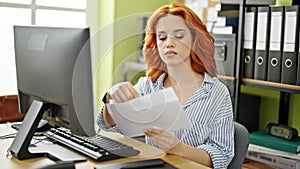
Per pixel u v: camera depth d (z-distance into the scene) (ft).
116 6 9.84
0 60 9.21
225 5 8.36
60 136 5.19
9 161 4.43
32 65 4.77
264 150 7.59
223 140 5.16
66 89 4.31
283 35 7.27
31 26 4.82
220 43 8.16
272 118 8.64
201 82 5.43
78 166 4.26
